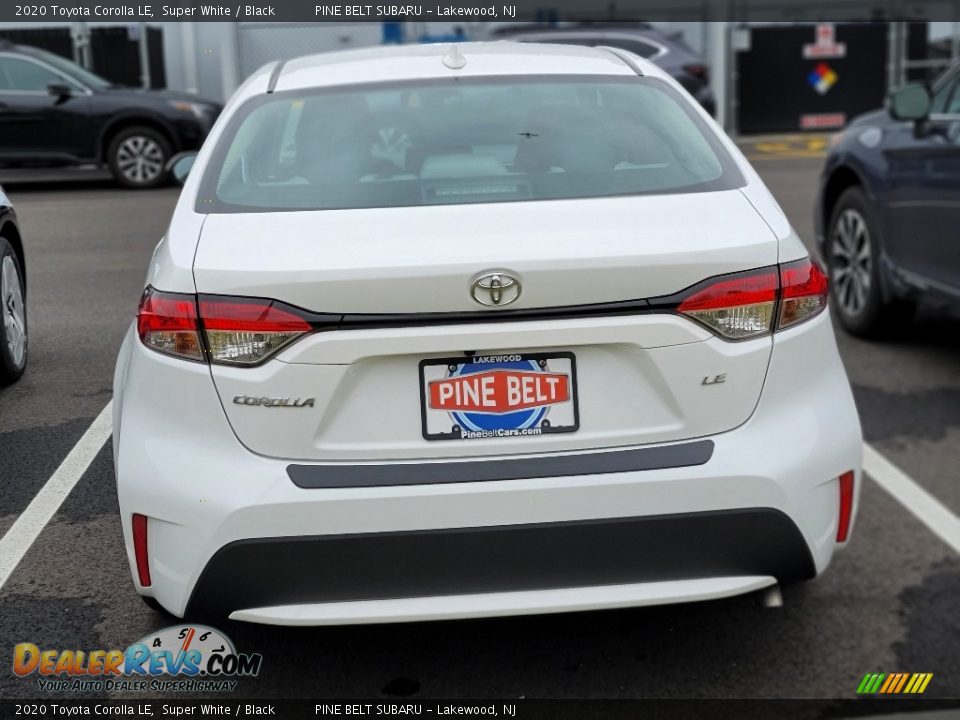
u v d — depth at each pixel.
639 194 2.92
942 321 6.70
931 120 5.50
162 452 2.66
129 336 3.26
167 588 2.68
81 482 4.18
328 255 2.60
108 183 13.59
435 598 2.62
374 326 2.56
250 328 2.59
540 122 3.26
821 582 3.61
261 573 2.60
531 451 2.63
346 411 2.61
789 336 2.75
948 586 3.57
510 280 2.55
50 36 17.25
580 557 2.62
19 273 5.30
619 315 2.61
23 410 4.90
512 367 2.62
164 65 17.70
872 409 5.20
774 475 2.67
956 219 5.18
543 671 3.09
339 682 3.04
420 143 3.15
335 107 3.35
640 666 3.12
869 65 18.55
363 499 2.56
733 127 18.58
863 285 6.16
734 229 2.75
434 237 2.64
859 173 6.06
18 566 3.58
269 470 2.60
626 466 2.62
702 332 2.65
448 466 2.60
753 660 3.15
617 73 3.57
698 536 2.65
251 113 3.38
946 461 4.59
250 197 2.96
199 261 2.67
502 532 2.58
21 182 13.80
